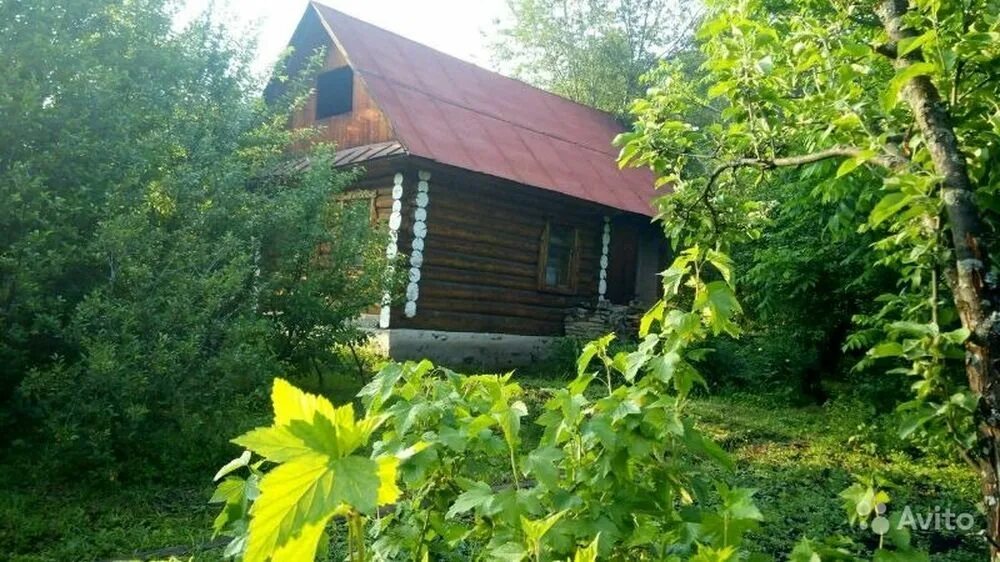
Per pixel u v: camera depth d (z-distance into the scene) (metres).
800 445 8.17
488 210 12.44
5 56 6.07
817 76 3.21
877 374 8.98
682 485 1.92
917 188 1.97
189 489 5.42
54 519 4.68
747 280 10.51
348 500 0.85
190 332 5.77
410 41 14.37
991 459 1.80
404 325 11.34
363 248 8.78
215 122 8.01
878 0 2.52
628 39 27.64
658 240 16.36
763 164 2.91
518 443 1.89
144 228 5.92
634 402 1.79
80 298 6.07
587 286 14.42
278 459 0.89
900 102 2.56
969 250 1.88
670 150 3.31
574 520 1.67
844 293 9.78
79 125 6.32
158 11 8.00
